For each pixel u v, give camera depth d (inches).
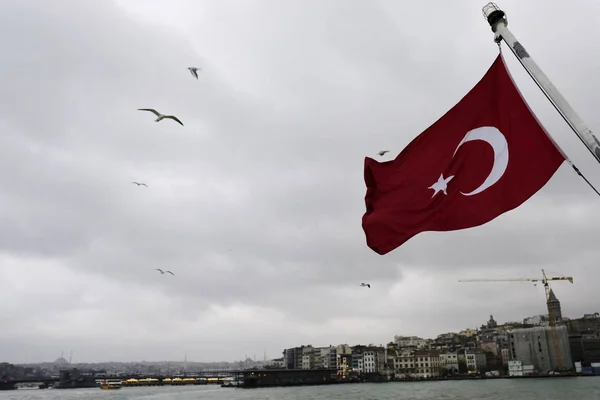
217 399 6279.5
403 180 525.7
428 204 503.2
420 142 525.7
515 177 453.1
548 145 439.5
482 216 463.8
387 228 519.2
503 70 473.4
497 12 436.1
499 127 474.0
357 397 5900.6
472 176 482.0
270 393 7480.3
